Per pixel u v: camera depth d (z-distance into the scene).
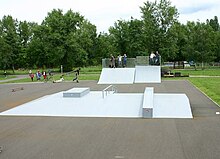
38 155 7.58
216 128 10.15
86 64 77.25
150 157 7.20
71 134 9.69
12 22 85.81
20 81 38.44
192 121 11.34
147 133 9.57
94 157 7.30
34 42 72.50
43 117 12.79
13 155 7.62
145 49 54.81
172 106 13.76
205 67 64.00
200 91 21.42
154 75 32.66
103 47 78.75
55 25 63.62
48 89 26.28
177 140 8.68
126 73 33.00
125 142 8.57
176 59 71.06
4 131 10.38
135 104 14.41
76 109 14.02
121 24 67.38
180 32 60.12
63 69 65.00
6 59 61.91
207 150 7.70
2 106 16.73
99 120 11.88
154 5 53.22
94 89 24.61
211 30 58.62
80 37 67.56
